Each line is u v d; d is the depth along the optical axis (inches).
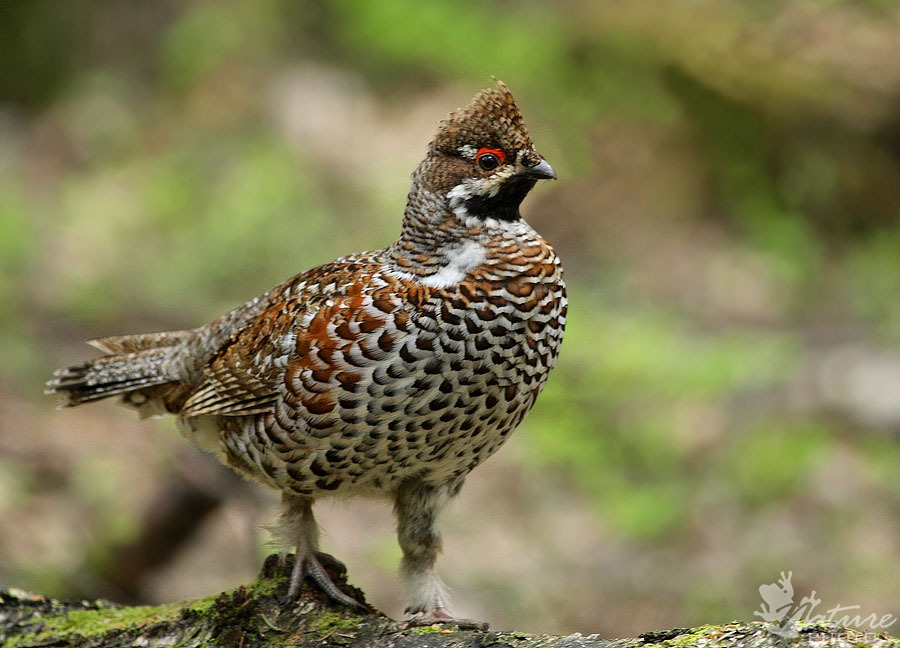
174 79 676.7
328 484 239.1
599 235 604.1
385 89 641.0
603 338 537.0
